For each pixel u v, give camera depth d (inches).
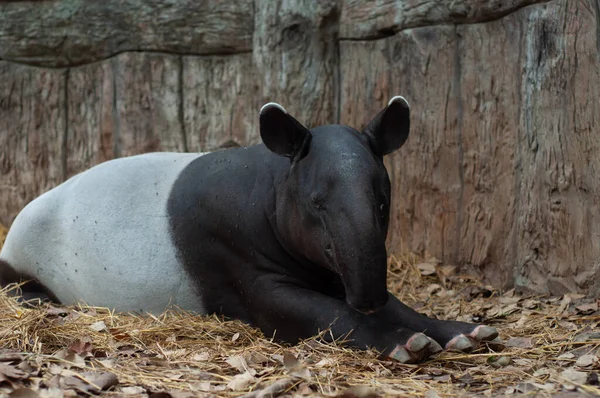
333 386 188.9
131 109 392.5
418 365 209.2
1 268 303.4
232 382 187.5
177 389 186.4
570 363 212.7
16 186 414.0
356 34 362.0
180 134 389.7
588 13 276.8
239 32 380.2
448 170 336.5
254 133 378.0
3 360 198.1
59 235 285.1
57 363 201.3
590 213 280.4
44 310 251.1
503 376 199.3
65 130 407.8
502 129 316.2
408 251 350.9
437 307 298.2
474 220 327.9
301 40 364.2
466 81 328.8
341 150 214.8
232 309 260.2
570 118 284.4
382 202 214.1
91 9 396.8
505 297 301.4
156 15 387.2
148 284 266.2
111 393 181.5
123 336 231.1
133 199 275.1
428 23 339.0
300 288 240.4
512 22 311.3
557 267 292.5
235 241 250.8
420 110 343.0
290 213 226.5
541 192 296.7
